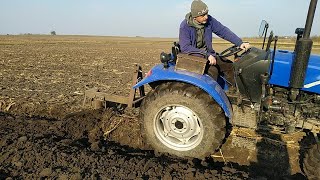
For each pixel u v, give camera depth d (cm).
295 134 443
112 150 441
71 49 2783
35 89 860
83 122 538
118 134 512
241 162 440
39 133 487
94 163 387
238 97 429
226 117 434
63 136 492
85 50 2719
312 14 369
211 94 392
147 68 1460
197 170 379
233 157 445
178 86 417
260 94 424
